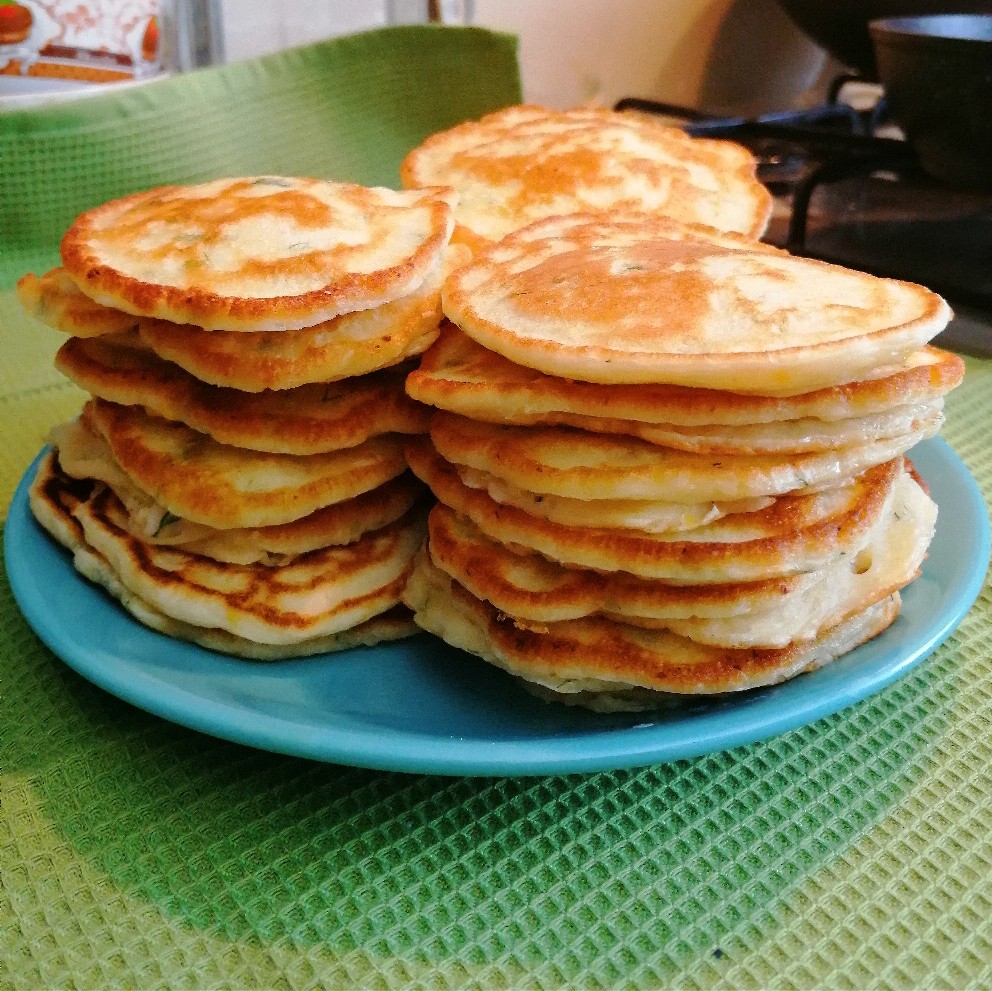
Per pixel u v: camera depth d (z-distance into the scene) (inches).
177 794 9.2
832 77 31.3
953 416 15.3
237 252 10.5
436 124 23.2
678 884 8.6
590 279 10.2
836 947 8.2
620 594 9.8
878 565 10.4
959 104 18.0
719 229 13.5
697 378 8.8
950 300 18.5
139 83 19.4
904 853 8.9
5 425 14.6
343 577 10.7
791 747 9.9
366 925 8.3
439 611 10.6
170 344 10.4
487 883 8.6
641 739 8.9
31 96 18.7
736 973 8.0
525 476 9.5
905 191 24.1
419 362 11.3
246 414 10.6
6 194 18.2
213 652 10.4
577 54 27.5
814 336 9.2
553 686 9.8
